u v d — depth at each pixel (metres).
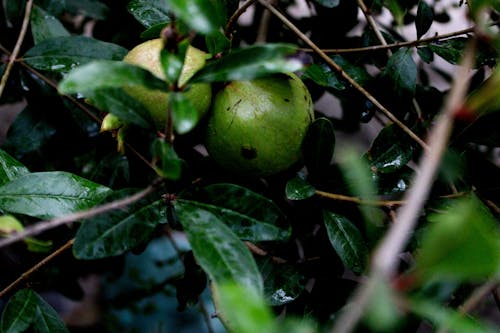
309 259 0.76
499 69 0.53
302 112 0.69
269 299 0.72
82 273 0.90
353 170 0.55
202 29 0.56
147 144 0.75
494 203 0.72
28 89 0.82
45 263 0.69
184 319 1.41
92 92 0.59
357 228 0.70
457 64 0.74
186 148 0.76
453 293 0.68
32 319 0.67
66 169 0.91
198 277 0.74
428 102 0.81
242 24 1.02
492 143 0.71
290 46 0.58
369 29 0.83
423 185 0.48
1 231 0.60
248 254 0.58
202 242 0.59
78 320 1.45
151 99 0.66
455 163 0.71
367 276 0.69
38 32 0.79
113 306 1.37
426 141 0.78
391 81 0.75
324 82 0.70
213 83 0.69
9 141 0.82
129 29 0.93
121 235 0.61
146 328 1.41
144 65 0.67
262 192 0.75
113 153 0.83
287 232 0.63
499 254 0.44
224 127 0.68
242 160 0.69
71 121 0.84
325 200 0.72
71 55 0.73
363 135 1.03
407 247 0.69
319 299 0.73
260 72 0.58
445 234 0.43
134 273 1.36
